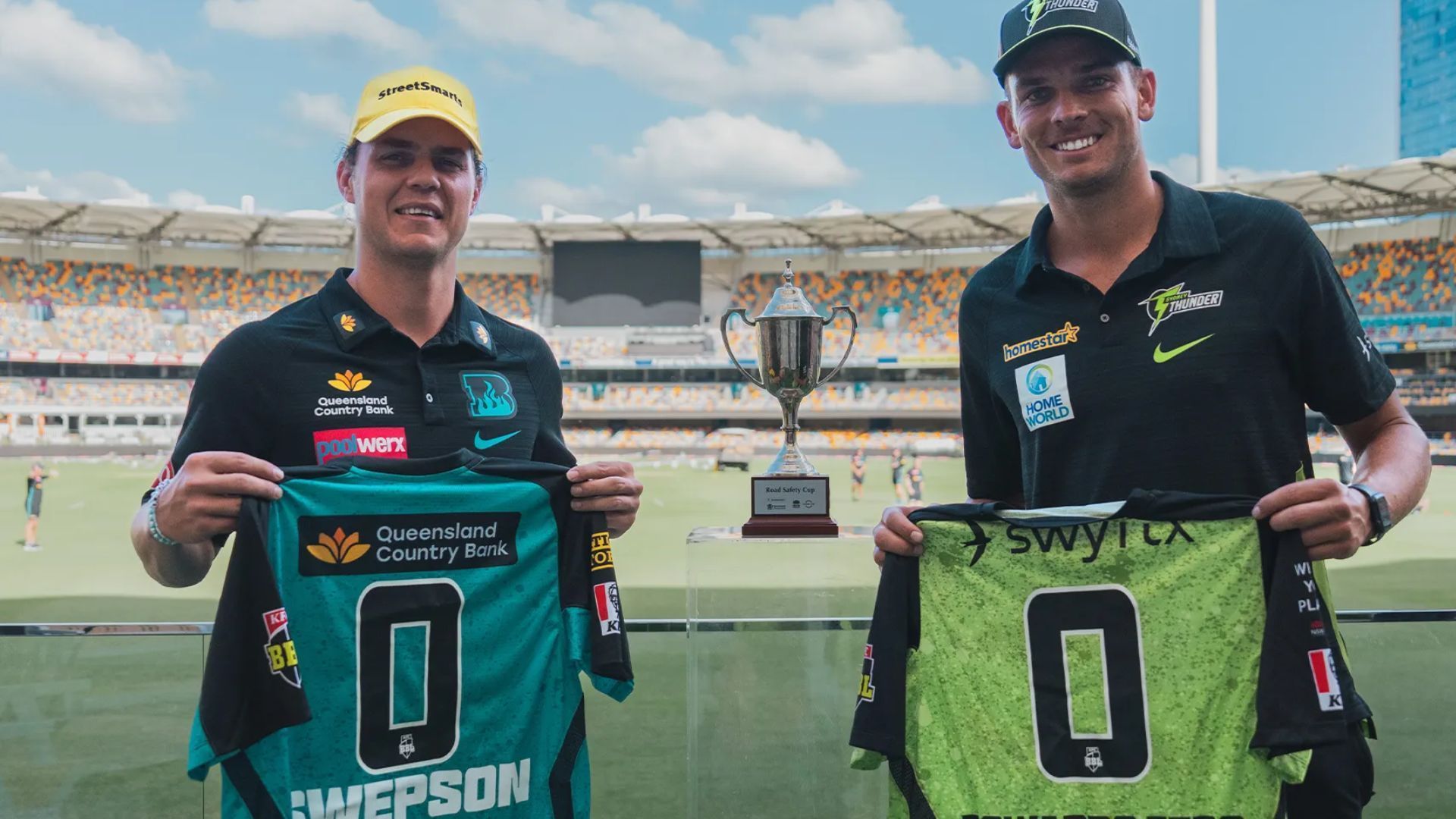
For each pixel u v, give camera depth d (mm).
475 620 1985
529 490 2033
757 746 2314
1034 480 2178
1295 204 30750
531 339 2402
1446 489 19203
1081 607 1861
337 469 1916
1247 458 1977
